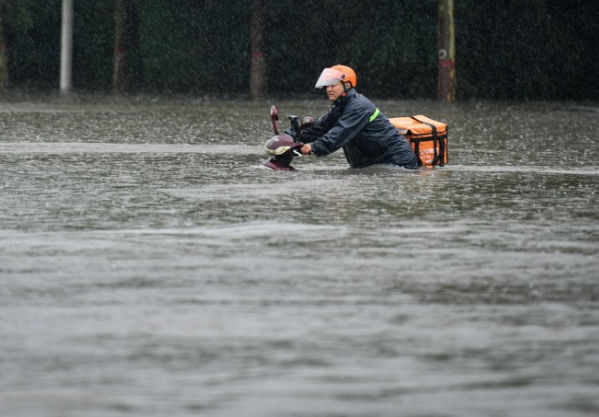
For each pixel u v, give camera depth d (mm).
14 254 20250
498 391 11836
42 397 11617
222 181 33156
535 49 121562
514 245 21609
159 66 129875
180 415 11023
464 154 44938
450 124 69188
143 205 27344
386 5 122562
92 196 29109
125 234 22734
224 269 18859
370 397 11617
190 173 35469
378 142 37562
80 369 12656
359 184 32562
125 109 83562
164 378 12320
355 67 124875
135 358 13117
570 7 122250
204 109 86312
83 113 75938
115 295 16688
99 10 133750
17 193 29688
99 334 14242
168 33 130000
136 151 44406
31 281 17734
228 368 12711
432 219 25266
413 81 122250
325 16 128500
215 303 16156
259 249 20922
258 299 16453
